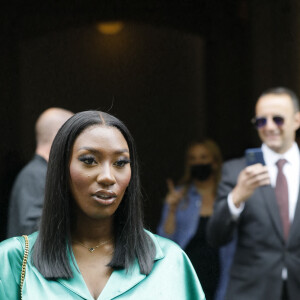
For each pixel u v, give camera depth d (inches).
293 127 351.6
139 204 178.1
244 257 337.7
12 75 545.6
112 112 573.3
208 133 572.7
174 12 577.9
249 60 538.0
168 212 414.0
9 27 546.3
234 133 554.6
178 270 179.8
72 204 174.4
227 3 551.8
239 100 550.3
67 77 564.4
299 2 501.4
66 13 563.8
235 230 369.7
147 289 173.0
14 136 538.3
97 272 172.1
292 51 507.2
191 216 408.8
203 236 401.4
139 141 581.9
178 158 583.5
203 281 392.8
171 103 597.3
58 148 170.9
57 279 167.9
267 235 334.3
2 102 540.4
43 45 558.3
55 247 170.7
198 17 570.9
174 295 175.6
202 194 412.5
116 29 576.1
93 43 572.4
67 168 169.9
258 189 339.6
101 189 165.8
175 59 581.6
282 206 337.4
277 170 346.0
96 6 569.3
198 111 577.9
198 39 573.0
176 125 597.0
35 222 314.0
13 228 323.0
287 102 348.5
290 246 333.1
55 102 558.9
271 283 331.9
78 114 171.8
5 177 523.5
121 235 175.6
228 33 553.3
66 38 564.7
